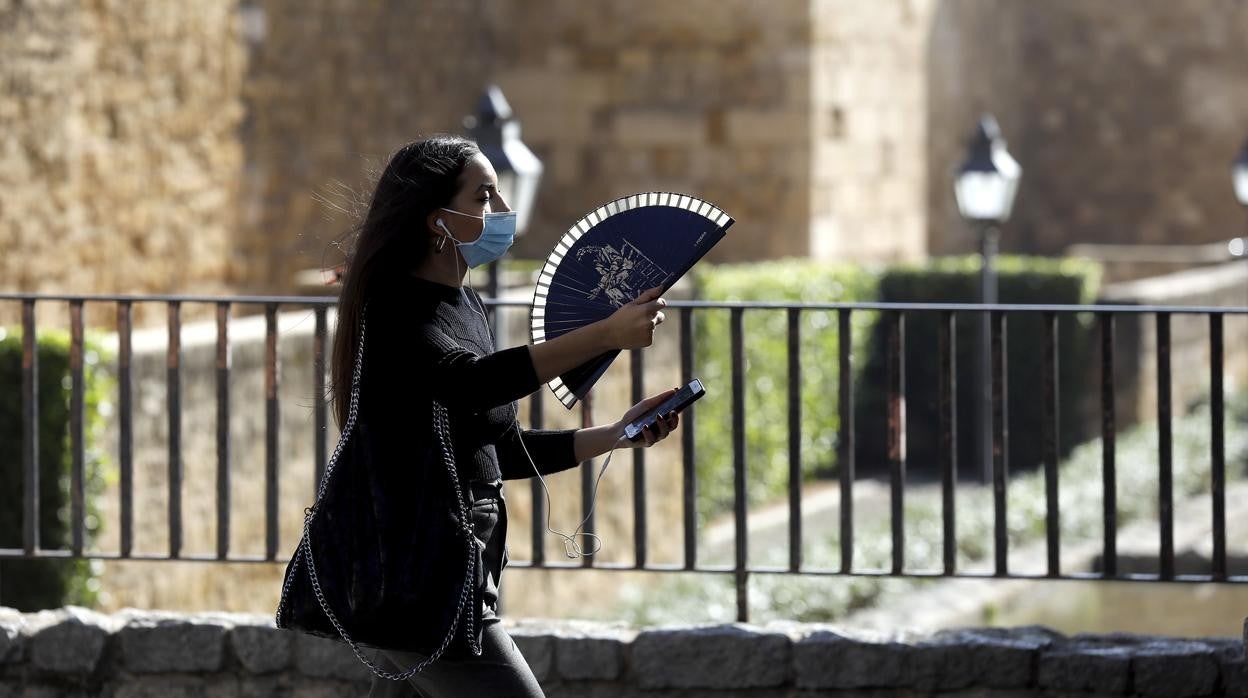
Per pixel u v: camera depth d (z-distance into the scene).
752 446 21.45
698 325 20.05
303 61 22.02
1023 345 25.53
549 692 8.12
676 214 5.46
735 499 8.68
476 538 5.34
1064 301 25.27
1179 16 41.09
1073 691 7.89
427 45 24.95
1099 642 8.13
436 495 5.25
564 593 16.75
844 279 24.39
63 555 8.82
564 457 5.80
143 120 18.84
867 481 23.59
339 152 22.81
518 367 5.20
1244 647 7.70
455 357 5.24
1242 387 28.56
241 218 20.73
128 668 8.19
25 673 8.23
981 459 22.48
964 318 26.03
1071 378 25.14
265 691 8.16
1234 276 28.34
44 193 17.27
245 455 13.34
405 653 5.38
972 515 19.38
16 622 8.25
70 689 8.22
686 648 8.06
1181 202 41.31
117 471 12.37
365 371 5.30
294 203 21.86
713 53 25.89
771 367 21.88
